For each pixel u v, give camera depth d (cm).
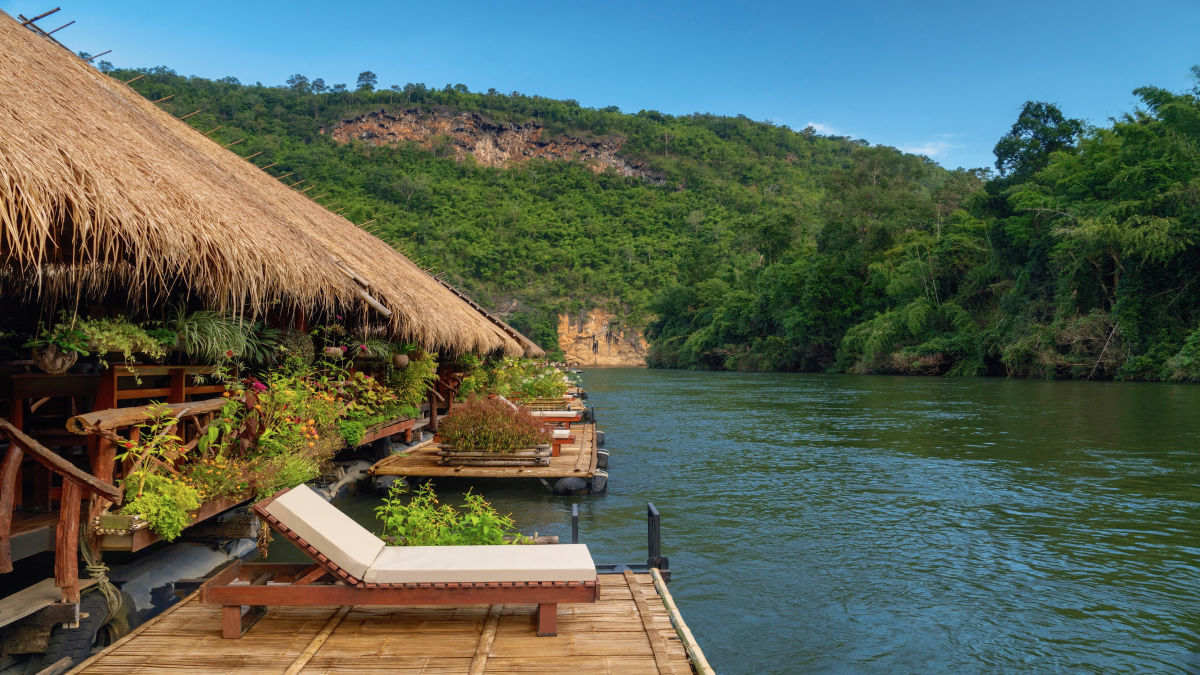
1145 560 693
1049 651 493
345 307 796
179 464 534
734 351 7219
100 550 425
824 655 488
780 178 17138
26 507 470
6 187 333
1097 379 3922
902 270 5431
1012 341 4359
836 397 2956
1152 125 4166
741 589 615
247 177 1112
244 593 386
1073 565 679
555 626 398
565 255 13112
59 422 523
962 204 6369
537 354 2469
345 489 952
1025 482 1084
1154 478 1104
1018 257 4731
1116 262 3938
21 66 575
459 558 408
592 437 1380
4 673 374
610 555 700
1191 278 3681
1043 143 5419
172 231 449
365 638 392
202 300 609
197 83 15975
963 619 549
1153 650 493
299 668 350
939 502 949
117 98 841
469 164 16500
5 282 519
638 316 12094
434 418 1413
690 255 9700
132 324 511
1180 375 3431
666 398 3027
